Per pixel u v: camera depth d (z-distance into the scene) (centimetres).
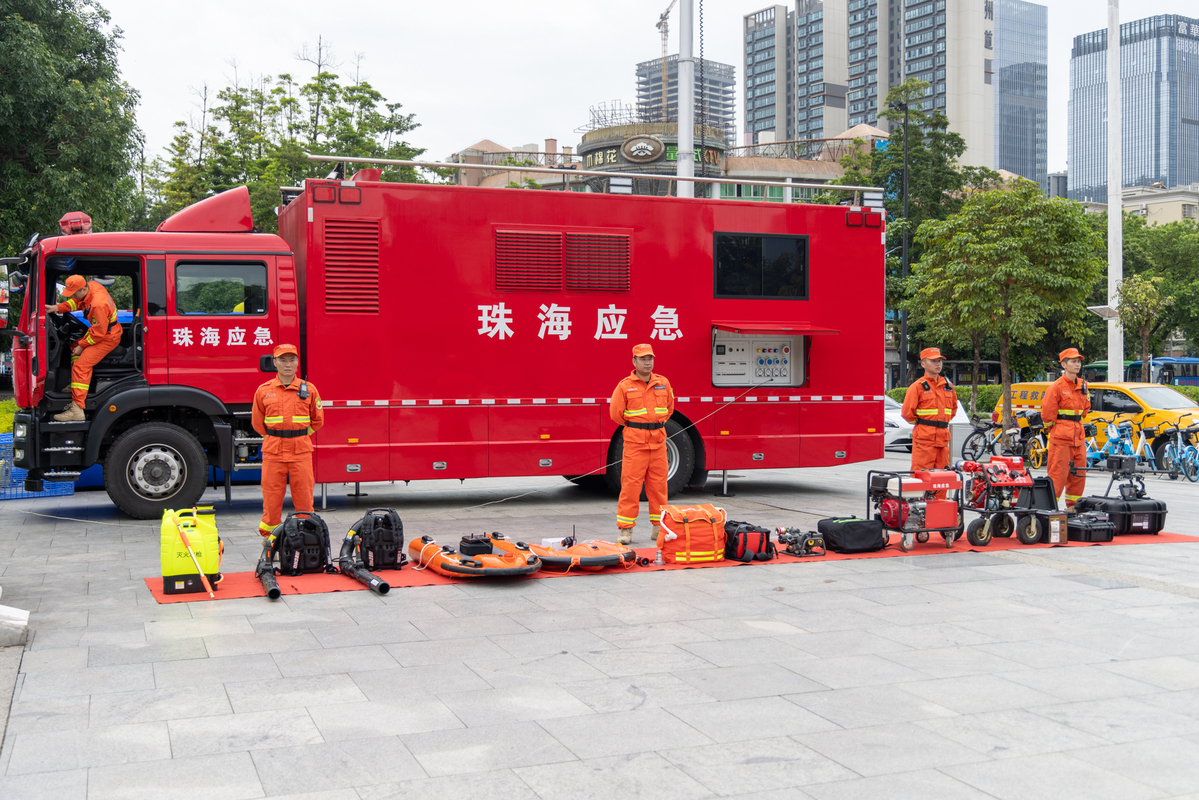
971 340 2453
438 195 1115
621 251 1187
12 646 552
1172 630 609
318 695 471
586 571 781
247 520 1059
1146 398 1717
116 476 1009
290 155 3403
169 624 606
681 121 1619
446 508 1168
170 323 1021
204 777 373
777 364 1270
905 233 3456
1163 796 364
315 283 1073
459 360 1121
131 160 2295
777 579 761
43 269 999
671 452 1228
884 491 891
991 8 15950
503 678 502
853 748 409
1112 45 2188
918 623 623
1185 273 5181
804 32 17588
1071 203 1917
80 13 2223
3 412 1555
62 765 384
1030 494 939
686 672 514
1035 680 505
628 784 370
